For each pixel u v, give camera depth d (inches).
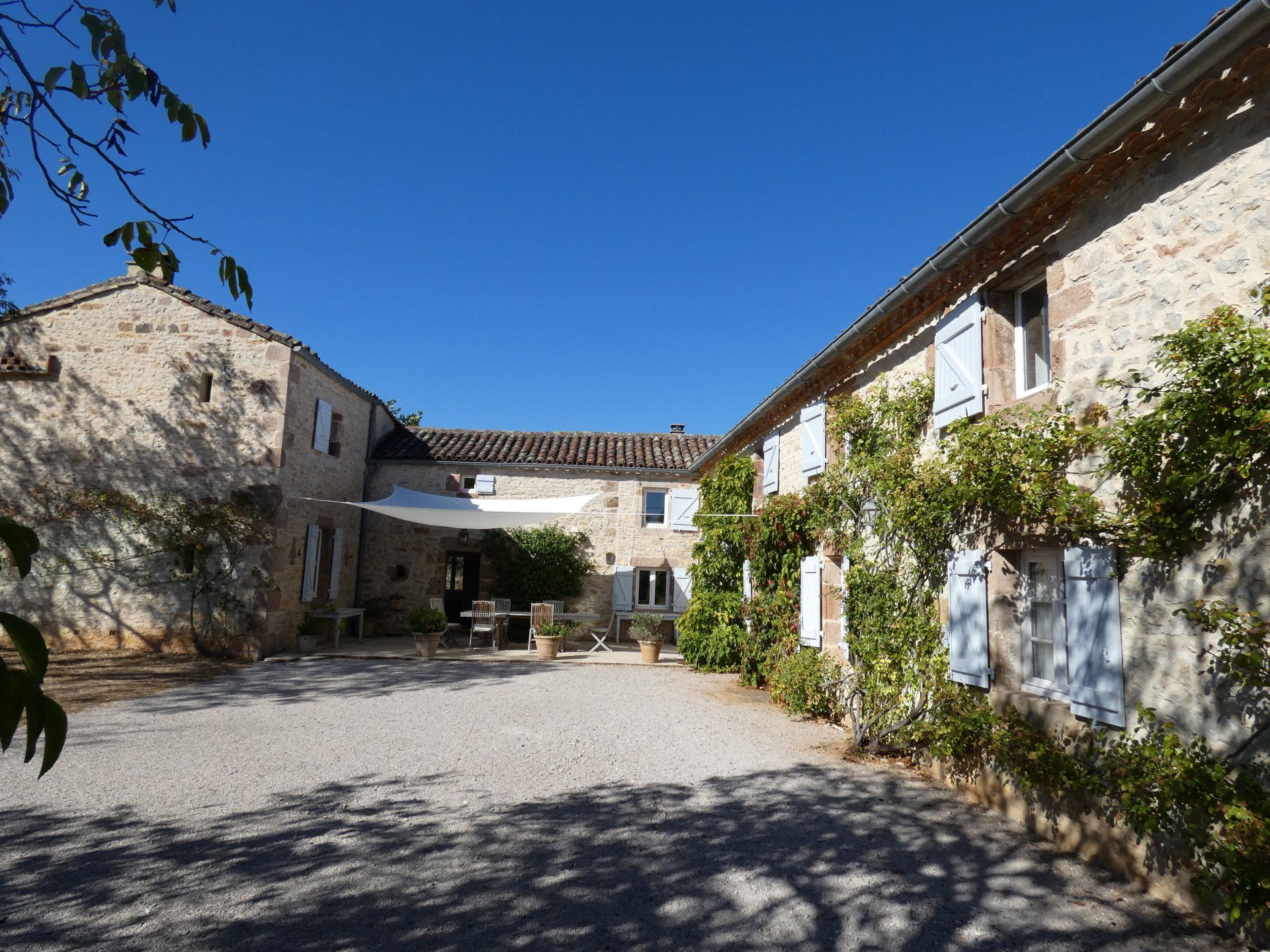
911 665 276.4
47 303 523.2
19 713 41.8
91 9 84.4
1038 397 219.6
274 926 154.9
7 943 145.3
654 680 483.8
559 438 771.4
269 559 507.5
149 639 501.4
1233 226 163.3
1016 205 208.2
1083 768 189.9
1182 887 167.5
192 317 527.2
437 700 391.5
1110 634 185.8
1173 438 167.9
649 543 692.7
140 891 168.9
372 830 207.9
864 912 167.0
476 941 151.3
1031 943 153.9
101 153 91.9
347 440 641.0
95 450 514.0
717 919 163.0
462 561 727.7
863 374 353.7
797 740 322.7
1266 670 146.1
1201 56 152.2
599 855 194.9
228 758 274.1
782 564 450.9
